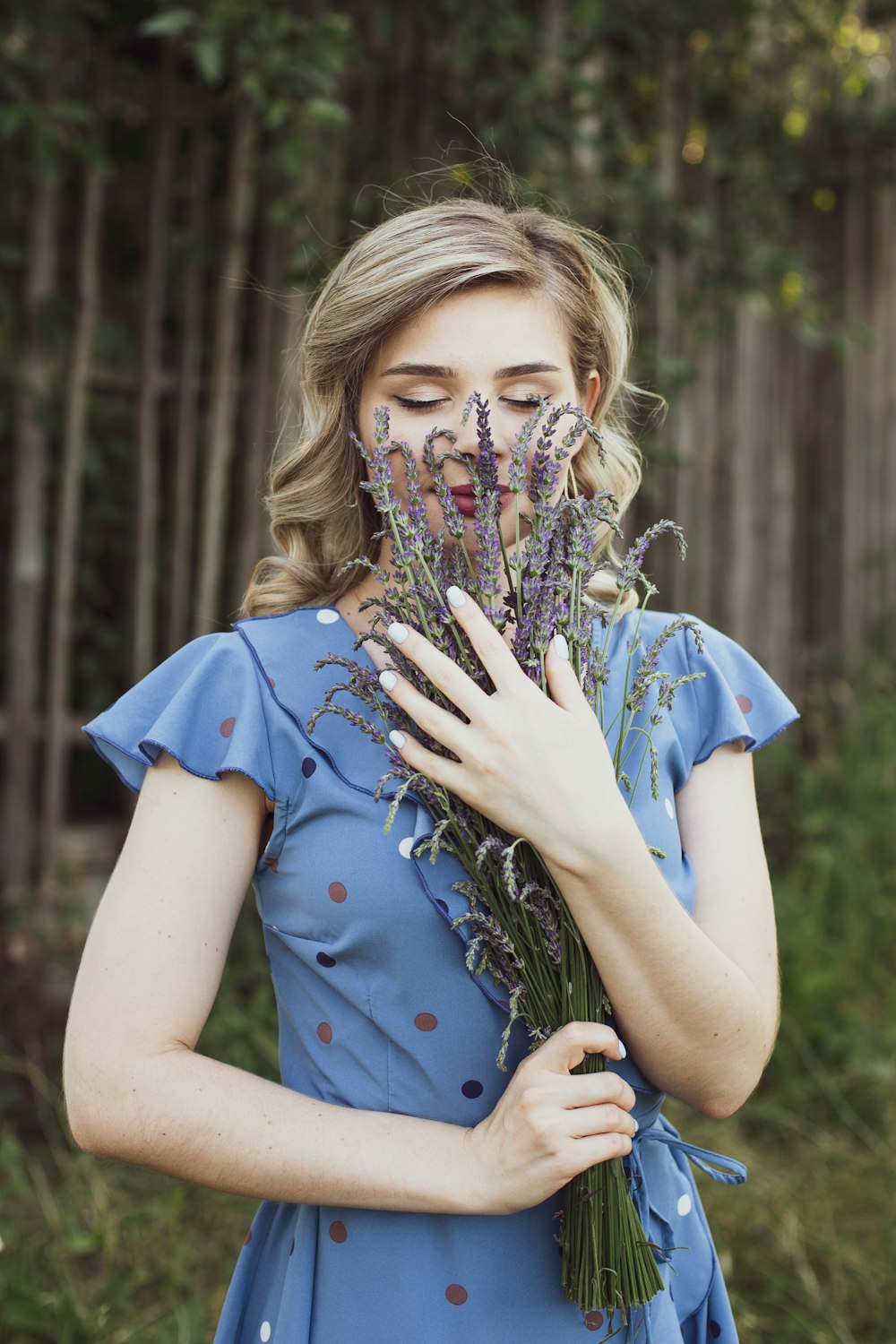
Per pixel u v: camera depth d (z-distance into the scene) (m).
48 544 3.57
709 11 3.97
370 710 1.13
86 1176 2.38
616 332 1.26
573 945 1.06
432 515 1.14
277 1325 1.15
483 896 1.06
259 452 3.38
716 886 1.20
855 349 5.08
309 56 2.73
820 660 5.08
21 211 3.18
